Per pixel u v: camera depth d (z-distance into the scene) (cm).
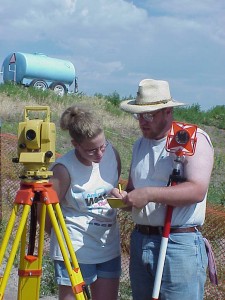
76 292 285
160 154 292
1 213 599
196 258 286
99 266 312
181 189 275
